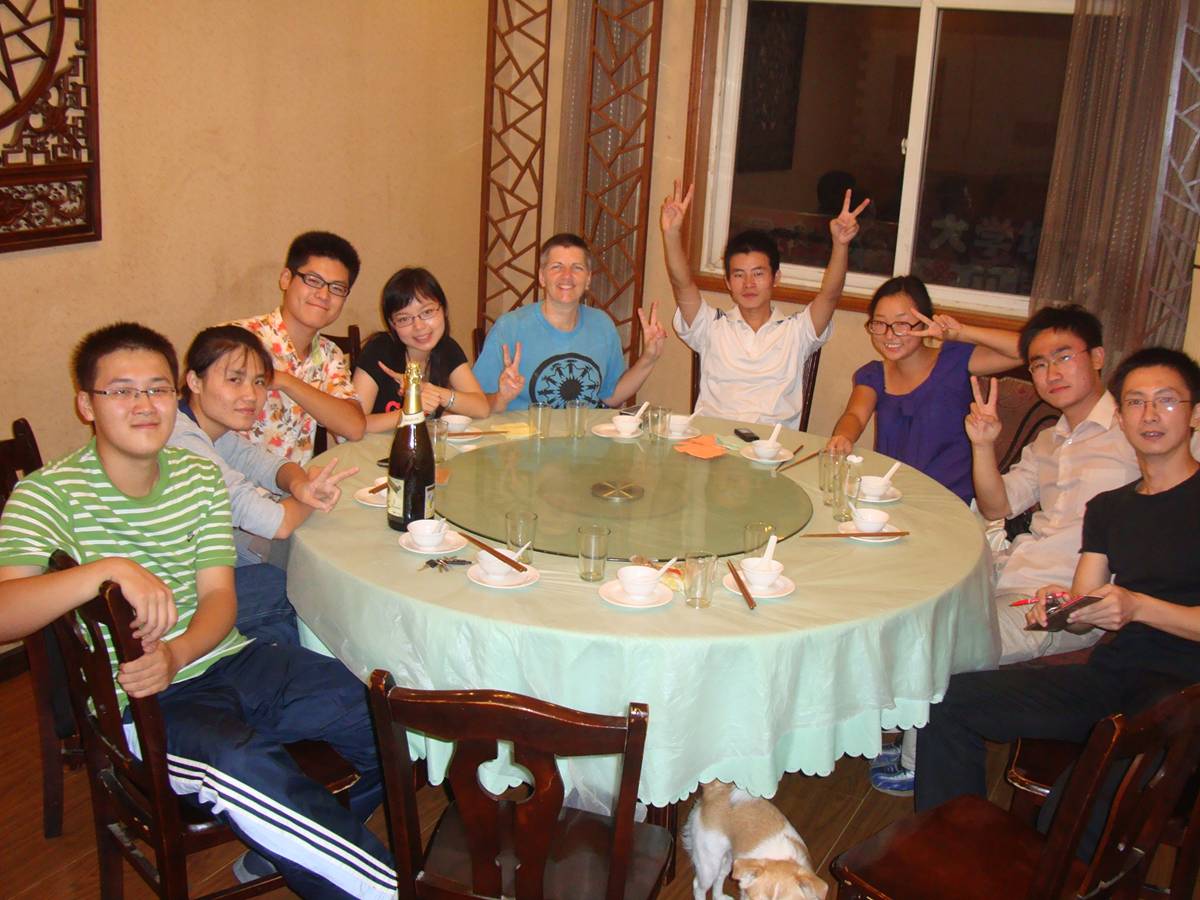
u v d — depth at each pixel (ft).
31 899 6.96
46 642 7.07
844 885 5.38
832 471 7.69
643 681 5.41
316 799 5.59
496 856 4.60
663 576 6.13
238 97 11.87
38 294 10.02
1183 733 4.51
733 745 5.63
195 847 5.62
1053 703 6.61
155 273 11.25
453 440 8.72
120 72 10.48
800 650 5.56
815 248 15.17
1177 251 12.05
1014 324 13.78
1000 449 10.70
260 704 6.25
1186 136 11.80
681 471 8.14
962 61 13.76
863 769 8.72
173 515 6.05
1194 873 5.49
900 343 9.61
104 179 10.48
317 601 6.35
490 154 15.93
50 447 10.37
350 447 8.57
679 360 15.89
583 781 5.76
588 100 14.88
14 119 9.37
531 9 15.44
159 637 5.28
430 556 6.37
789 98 14.76
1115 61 11.91
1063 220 12.57
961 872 5.31
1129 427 6.75
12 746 8.73
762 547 6.51
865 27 14.20
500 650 5.54
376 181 14.12
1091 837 5.88
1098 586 7.01
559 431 9.27
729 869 6.40
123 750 5.48
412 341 9.69
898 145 14.34
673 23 14.78
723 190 15.43
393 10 13.82
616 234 15.58
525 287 16.71
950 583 6.26
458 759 4.33
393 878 5.58
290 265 9.07
